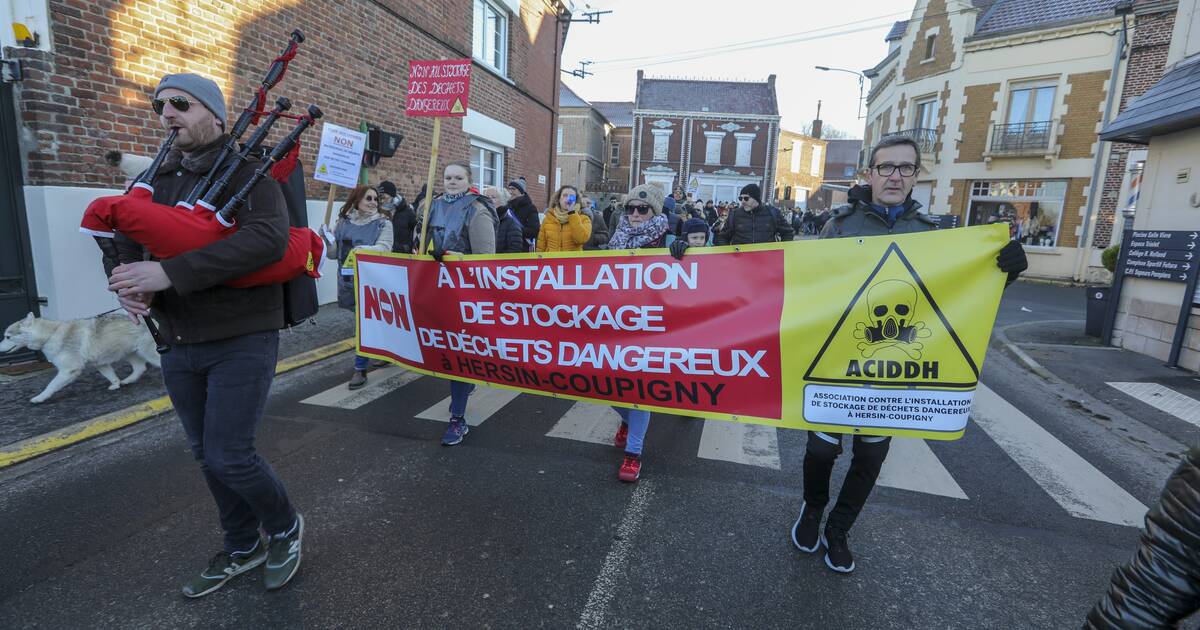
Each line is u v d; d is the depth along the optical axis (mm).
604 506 3242
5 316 4930
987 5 19344
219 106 2143
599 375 3152
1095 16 15742
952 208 19016
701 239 5160
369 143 8008
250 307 2176
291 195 2703
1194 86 6250
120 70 5281
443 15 9969
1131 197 8984
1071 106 16406
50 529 2854
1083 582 2695
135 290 1829
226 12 6223
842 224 2812
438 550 2777
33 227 4949
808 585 2600
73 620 2260
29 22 4695
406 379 5391
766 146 40906
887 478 3715
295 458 3721
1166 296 6789
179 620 2273
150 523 2932
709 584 2586
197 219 1966
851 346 2588
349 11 7922
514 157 13203
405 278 3656
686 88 42625
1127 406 5285
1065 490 3615
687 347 2910
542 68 14281
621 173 48000
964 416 2467
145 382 4812
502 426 4379
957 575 2715
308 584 2502
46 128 4832
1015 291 14180
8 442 3635
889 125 23500
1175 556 1122
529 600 2443
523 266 3211
